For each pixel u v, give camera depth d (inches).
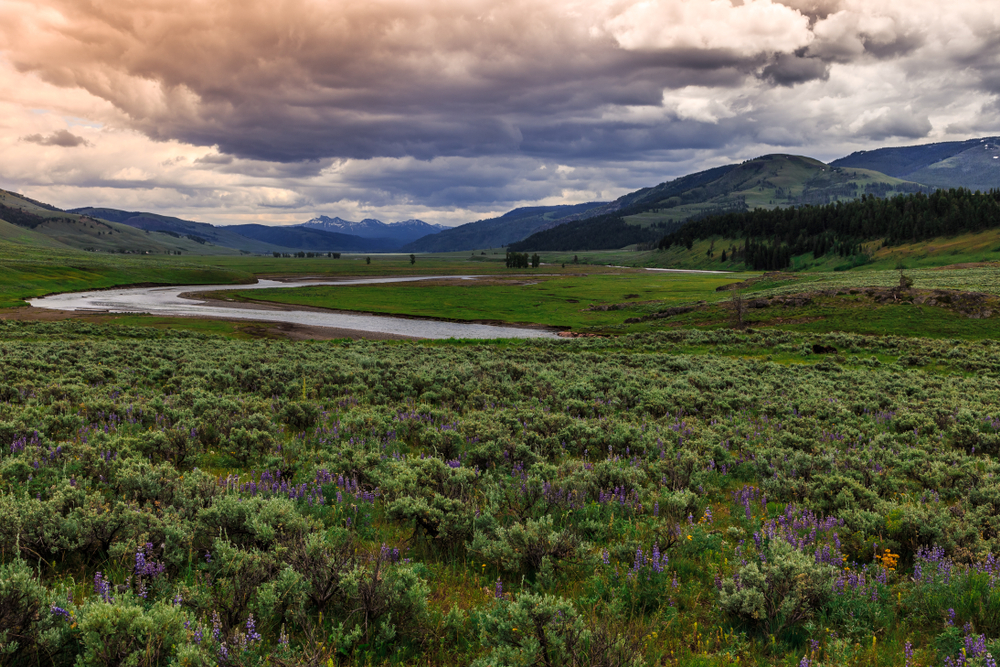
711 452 539.2
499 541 285.4
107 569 237.6
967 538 319.3
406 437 587.2
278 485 369.1
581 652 193.2
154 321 3102.9
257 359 1328.7
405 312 4264.3
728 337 2529.5
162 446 440.8
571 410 810.8
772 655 211.6
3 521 242.1
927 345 2144.4
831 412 842.8
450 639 212.5
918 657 211.0
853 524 349.1
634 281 7411.4
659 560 275.6
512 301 4918.8
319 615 214.8
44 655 179.0
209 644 181.2
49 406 594.2
